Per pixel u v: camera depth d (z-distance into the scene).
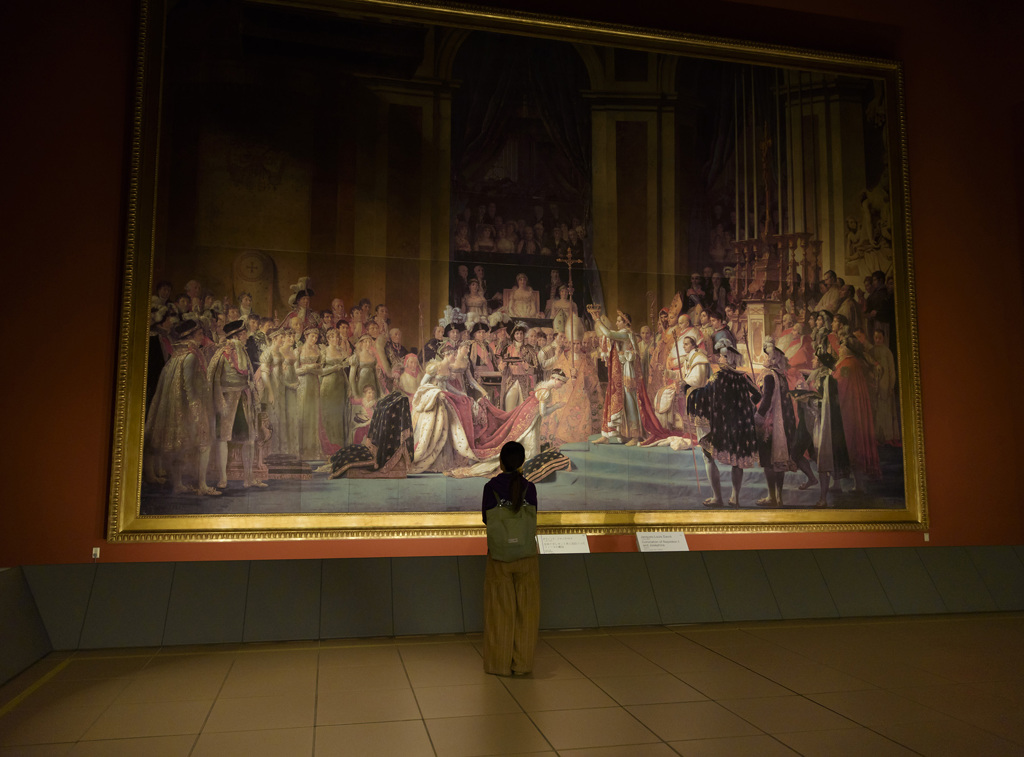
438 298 7.09
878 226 8.13
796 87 8.09
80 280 6.33
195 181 6.60
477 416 7.05
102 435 6.29
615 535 7.18
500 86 7.40
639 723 4.01
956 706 4.30
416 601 6.20
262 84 6.84
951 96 8.56
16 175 6.26
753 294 7.79
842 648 5.68
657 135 7.69
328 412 6.73
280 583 6.04
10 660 4.86
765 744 3.72
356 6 7.08
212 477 6.41
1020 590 7.44
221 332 6.56
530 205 7.38
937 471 8.09
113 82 6.53
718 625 6.50
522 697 4.45
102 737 3.78
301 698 4.42
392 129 7.13
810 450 7.73
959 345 8.30
